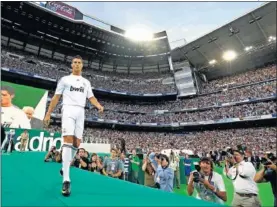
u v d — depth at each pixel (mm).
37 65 47562
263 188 12789
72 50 57312
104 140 40219
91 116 46156
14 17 46906
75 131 3762
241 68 52969
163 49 59719
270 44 45625
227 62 52781
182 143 44500
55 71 48906
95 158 9367
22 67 43719
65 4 49688
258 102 43062
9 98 22641
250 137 39344
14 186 3717
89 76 56844
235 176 6398
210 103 49812
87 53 59312
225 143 40406
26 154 13156
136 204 2730
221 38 49156
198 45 52438
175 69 58125
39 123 24047
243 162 6145
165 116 51094
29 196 3039
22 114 23109
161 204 2742
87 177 5336
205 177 5129
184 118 49000
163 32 56531
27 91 23844
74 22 50438
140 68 63750
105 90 52750
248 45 48219
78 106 3852
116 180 4957
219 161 19562
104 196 3215
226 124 45938
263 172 6043
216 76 56938
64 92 3904
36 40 52312
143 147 43250
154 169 7977
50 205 2613
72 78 3996
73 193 3375
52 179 4641
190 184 5129
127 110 53031
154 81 59312
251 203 5879
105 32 54344
